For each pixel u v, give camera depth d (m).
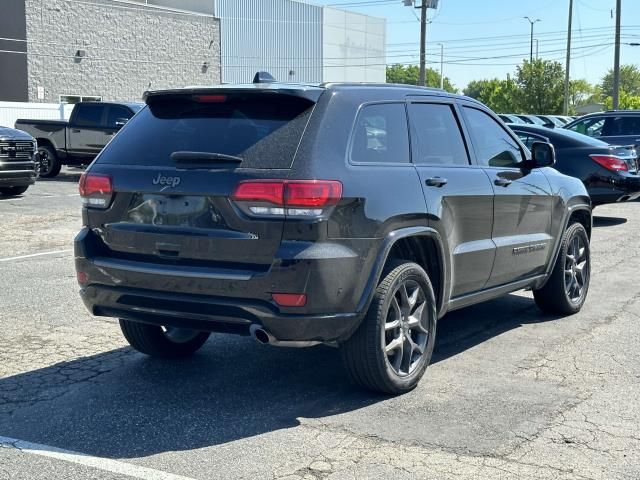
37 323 7.10
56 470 4.16
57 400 5.22
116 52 37.47
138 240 5.00
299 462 4.25
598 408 5.03
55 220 13.73
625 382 5.54
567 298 7.36
